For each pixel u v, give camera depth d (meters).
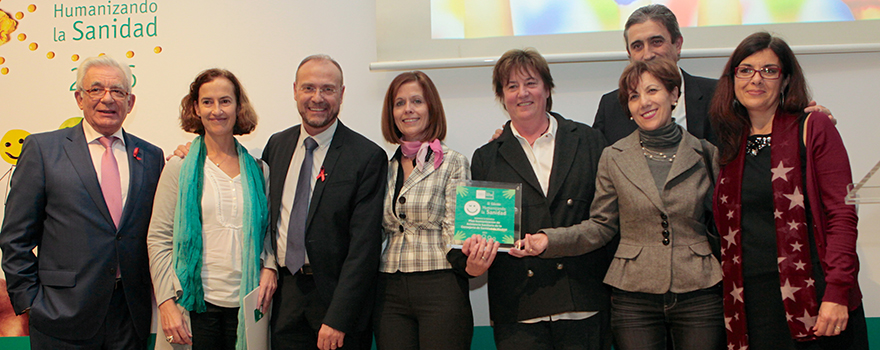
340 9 2.79
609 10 2.61
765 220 1.64
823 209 1.58
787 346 1.59
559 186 1.90
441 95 2.74
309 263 1.98
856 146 2.53
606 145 2.03
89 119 2.14
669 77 1.77
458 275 1.91
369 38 2.77
